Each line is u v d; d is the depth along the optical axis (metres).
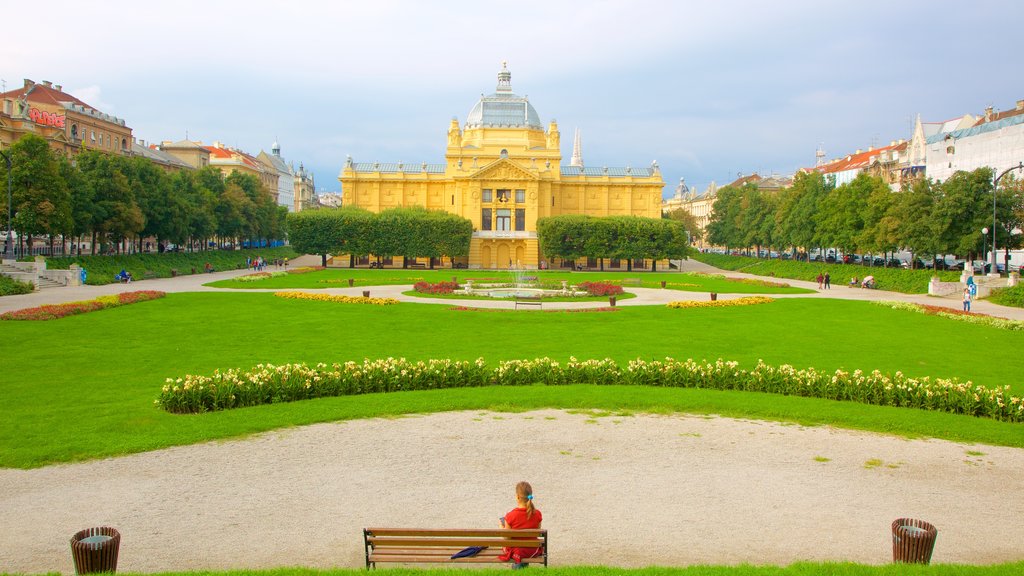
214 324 48.88
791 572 12.58
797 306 64.38
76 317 50.66
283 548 15.12
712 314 57.88
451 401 27.75
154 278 99.25
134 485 18.69
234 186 145.25
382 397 28.44
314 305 61.53
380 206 162.75
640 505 17.66
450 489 18.61
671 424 25.22
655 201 162.75
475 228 152.00
